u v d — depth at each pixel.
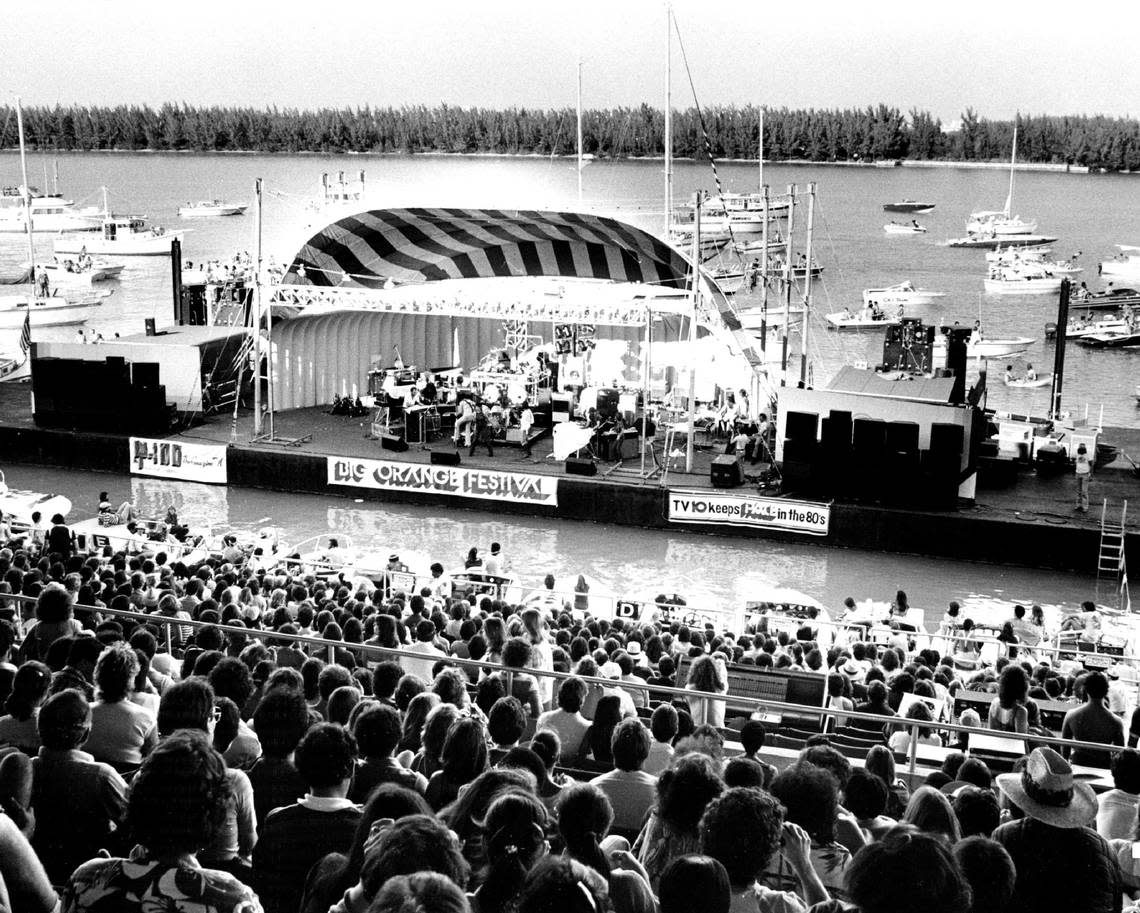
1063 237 175.50
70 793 6.54
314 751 6.15
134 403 39.91
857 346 82.88
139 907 4.42
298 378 44.91
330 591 21.08
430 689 10.32
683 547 34.00
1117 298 104.12
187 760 4.53
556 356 45.41
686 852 6.01
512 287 48.50
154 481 39.12
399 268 47.59
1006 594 30.53
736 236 134.38
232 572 22.19
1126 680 20.16
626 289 47.69
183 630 15.58
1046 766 5.66
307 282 44.19
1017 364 79.06
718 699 10.97
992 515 33.09
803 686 15.23
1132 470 38.25
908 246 162.12
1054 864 5.55
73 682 8.36
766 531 34.56
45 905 5.13
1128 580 31.81
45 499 34.66
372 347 46.91
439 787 7.04
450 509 37.16
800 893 6.74
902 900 3.97
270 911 6.06
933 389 35.28
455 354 49.22
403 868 4.03
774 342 70.31
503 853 4.83
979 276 130.62
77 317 89.06
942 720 14.42
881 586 30.98
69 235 147.50
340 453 38.41
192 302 51.72
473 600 23.52
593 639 17.22
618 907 5.29
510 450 39.56
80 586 16.67
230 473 38.66
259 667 11.19
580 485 35.91
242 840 6.83
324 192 50.41
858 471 33.88
